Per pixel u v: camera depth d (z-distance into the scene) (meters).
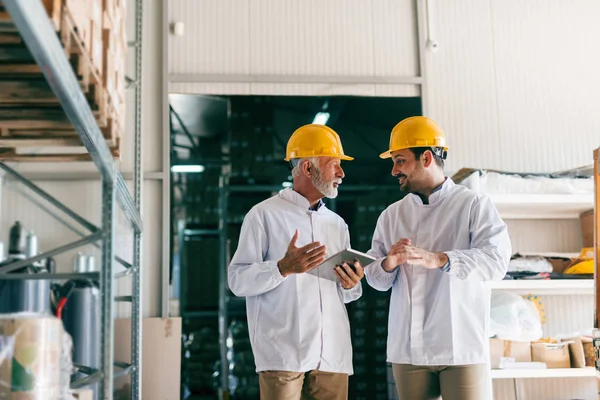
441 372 2.73
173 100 4.61
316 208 2.96
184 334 4.59
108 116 2.10
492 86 4.84
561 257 4.25
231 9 4.72
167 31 4.63
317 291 2.78
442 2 4.88
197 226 4.67
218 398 4.55
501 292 4.16
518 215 4.66
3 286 2.21
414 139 2.82
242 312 4.68
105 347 1.83
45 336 1.74
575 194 4.14
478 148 4.77
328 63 4.75
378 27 4.81
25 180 2.35
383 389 4.58
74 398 1.88
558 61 4.90
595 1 4.94
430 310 2.72
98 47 1.86
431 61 4.82
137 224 2.87
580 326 4.61
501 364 3.93
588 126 4.87
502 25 4.89
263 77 4.68
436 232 2.81
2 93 1.85
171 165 4.56
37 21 1.20
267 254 2.87
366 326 4.63
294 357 2.70
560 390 4.54
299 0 4.77
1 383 1.69
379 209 4.66
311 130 2.94
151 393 4.18
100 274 1.85
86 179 4.38
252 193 4.75
